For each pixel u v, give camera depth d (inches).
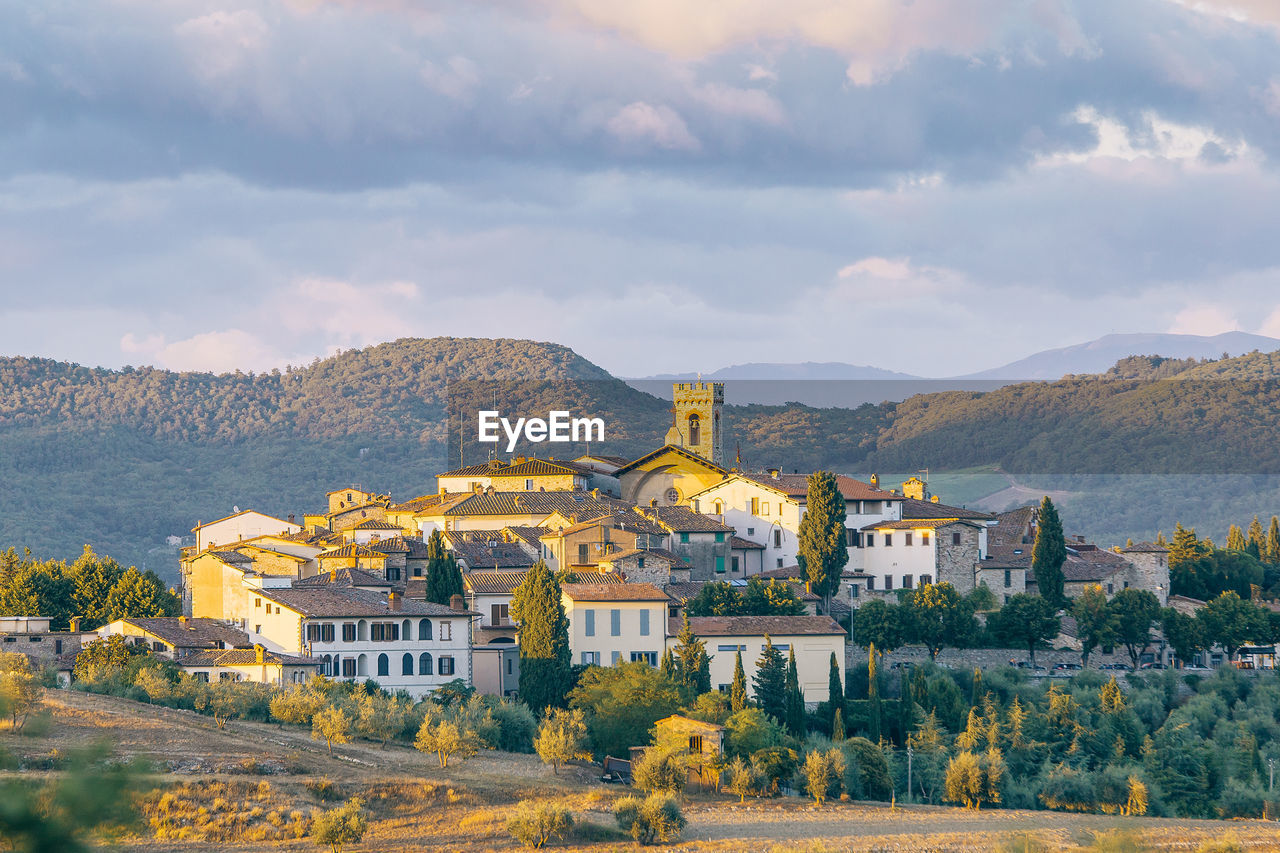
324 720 5910.4
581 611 7234.3
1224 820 6368.1
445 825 5083.7
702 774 6176.2
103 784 1097.4
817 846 5014.8
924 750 6884.8
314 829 4746.6
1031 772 6943.9
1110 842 4753.9
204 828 4724.4
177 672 6614.2
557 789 5629.9
